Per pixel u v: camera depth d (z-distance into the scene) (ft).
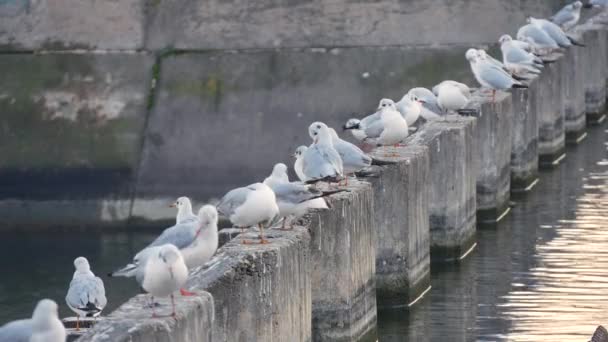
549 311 60.44
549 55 96.89
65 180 91.50
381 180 61.16
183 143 93.71
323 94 97.71
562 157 97.96
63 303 71.15
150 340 37.76
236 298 44.96
